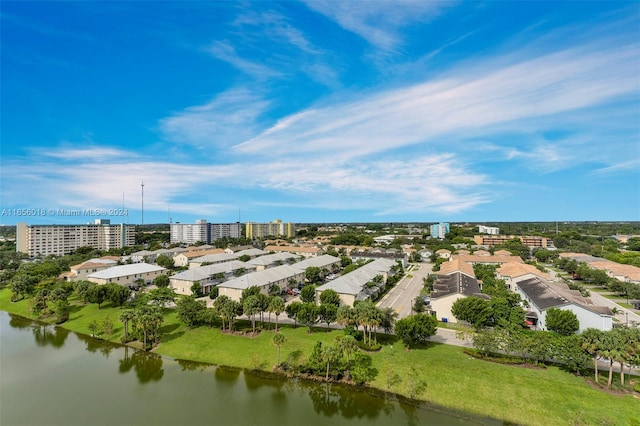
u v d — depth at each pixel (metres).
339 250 196.62
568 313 58.78
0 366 56.50
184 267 138.38
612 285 96.88
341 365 50.94
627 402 39.94
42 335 71.19
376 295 91.56
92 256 164.25
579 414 37.94
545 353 48.31
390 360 52.34
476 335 53.91
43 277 107.12
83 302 90.00
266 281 91.12
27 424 40.91
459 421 40.22
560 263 139.38
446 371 48.50
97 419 41.78
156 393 47.50
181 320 68.00
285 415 42.25
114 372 53.94
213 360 56.66
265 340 60.97
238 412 42.94
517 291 94.69
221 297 67.12
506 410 41.00
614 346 42.56
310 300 81.12
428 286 103.19
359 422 40.62
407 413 42.12
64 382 50.94
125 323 65.25
